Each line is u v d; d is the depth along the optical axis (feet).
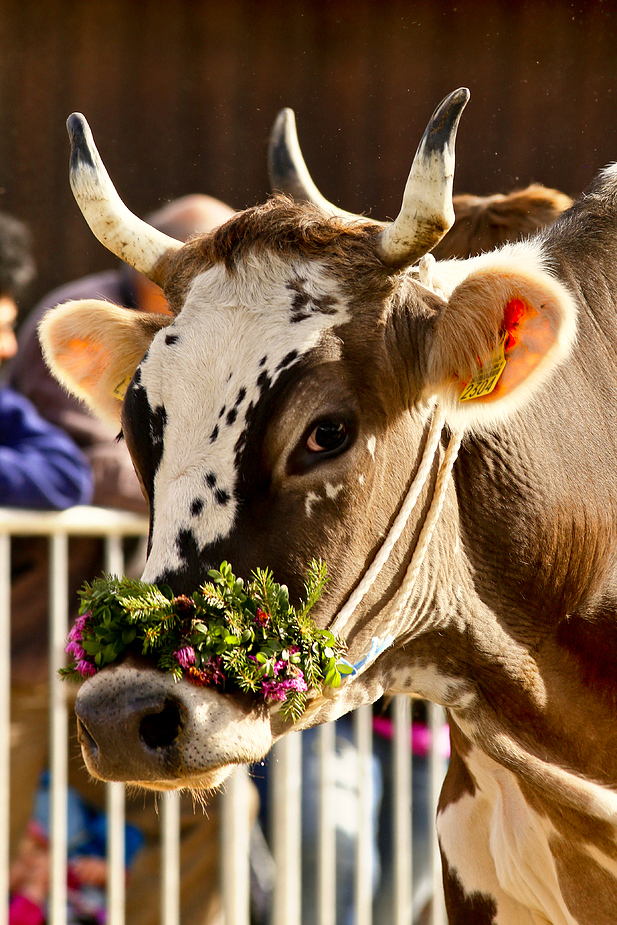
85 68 58.75
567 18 54.95
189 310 17.33
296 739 31.63
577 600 19.27
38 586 30.86
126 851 33.19
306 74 58.29
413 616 18.34
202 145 59.00
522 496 18.70
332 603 17.06
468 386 17.33
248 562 16.22
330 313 17.11
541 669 19.29
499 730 19.34
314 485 16.65
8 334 33.96
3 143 58.59
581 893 19.47
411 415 17.74
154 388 16.88
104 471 31.83
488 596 18.84
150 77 58.90
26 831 30.73
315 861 32.91
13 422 29.91
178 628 15.72
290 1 58.13
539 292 16.38
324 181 58.03
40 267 58.90
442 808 21.86
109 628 15.79
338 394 16.80
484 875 21.07
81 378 21.33
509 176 55.21
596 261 20.56
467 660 19.06
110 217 18.99
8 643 30.19
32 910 31.94
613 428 19.71
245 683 15.75
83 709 15.52
